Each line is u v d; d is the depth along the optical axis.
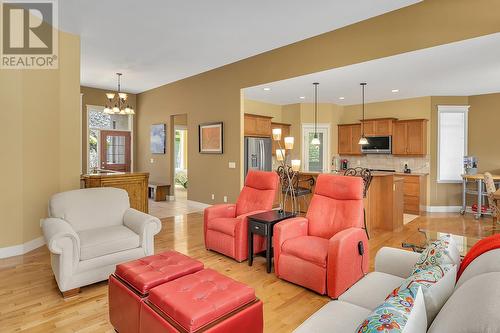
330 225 3.02
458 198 6.84
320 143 8.13
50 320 2.26
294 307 2.48
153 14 3.86
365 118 7.97
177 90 7.30
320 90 6.31
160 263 2.25
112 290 2.14
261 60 5.34
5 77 3.56
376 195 5.03
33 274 3.07
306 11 3.78
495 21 3.13
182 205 7.05
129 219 3.17
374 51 3.97
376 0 3.54
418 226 5.30
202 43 4.87
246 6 3.64
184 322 1.56
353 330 1.38
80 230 2.97
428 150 6.99
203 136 6.55
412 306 0.96
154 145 8.20
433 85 5.86
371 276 2.00
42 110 4.03
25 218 3.74
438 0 3.47
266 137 7.09
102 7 3.67
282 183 4.65
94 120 8.18
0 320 2.24
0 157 3.52
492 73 4.96
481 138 6.63
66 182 4.44
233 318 1.68
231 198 6.01
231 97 5.93
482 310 0.79
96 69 6.31
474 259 1.32
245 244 3.48
